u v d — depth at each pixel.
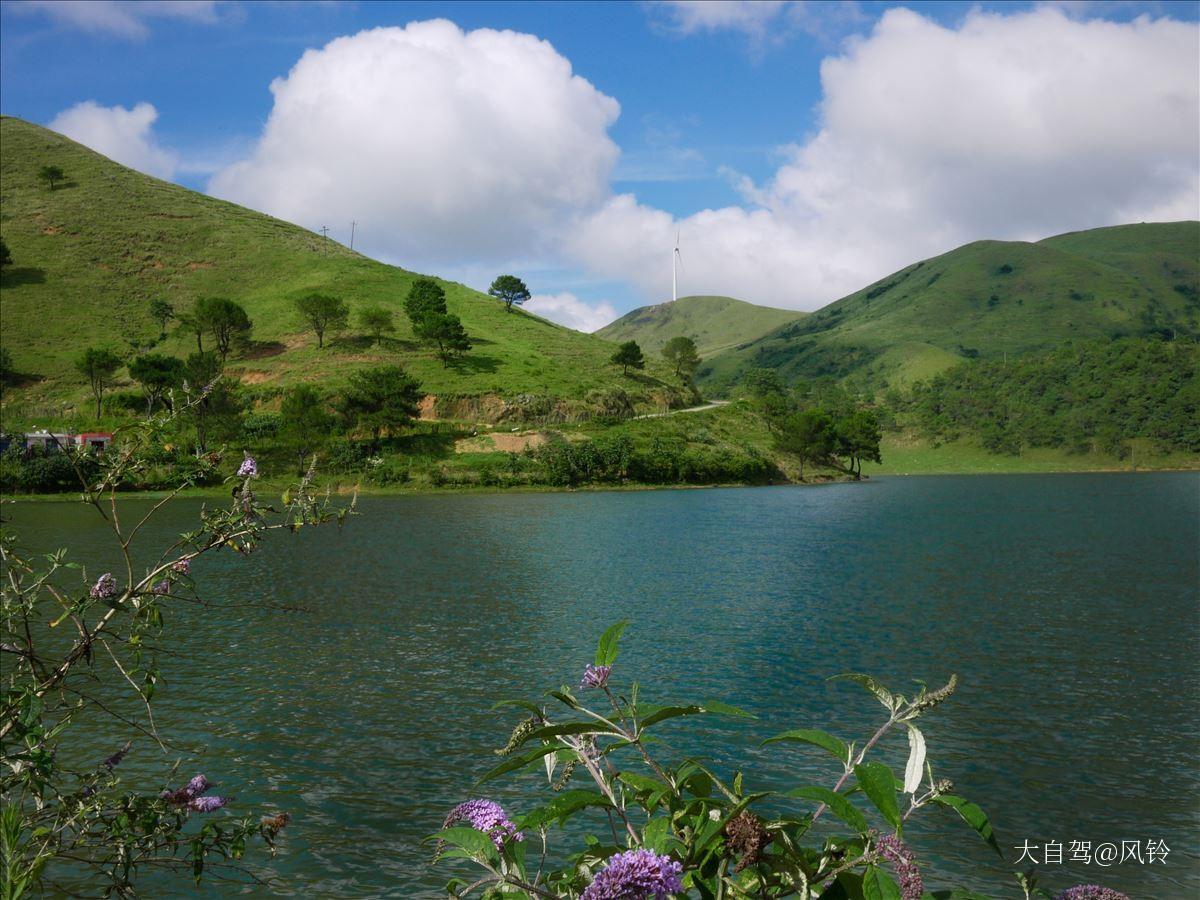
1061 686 18.23
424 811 11.66
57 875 9.20
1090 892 3.18
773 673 19.22
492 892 3.02
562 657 20.81
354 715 16.03
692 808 3.09
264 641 22.53
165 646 21.84
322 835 10.82
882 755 14.01
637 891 2.27
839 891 2.72
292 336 163.75
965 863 10.36
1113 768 13.49
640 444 130.25
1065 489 132.12
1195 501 97.25
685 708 3.31
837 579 34.72
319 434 108.56
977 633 23.59
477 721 15.70
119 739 14.45
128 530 54.12
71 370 145.38
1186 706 16.77
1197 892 9.59
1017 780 13.02
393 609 27.64
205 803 4.83
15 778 4.25
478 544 48.50
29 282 177.62
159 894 9.04
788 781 12.69
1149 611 27.33
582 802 3.15
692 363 188.62
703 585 32.91
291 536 52.78
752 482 134.75
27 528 56.88
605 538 52.22
